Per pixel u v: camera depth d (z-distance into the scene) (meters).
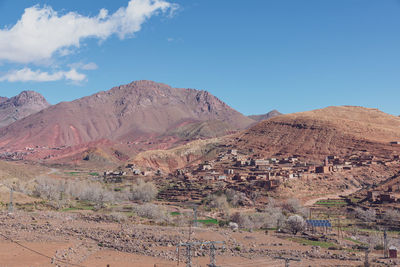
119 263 98.38
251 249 116.62
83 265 95.06
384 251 120.38
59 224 141.00
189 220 178.62
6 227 130.38
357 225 171.50
